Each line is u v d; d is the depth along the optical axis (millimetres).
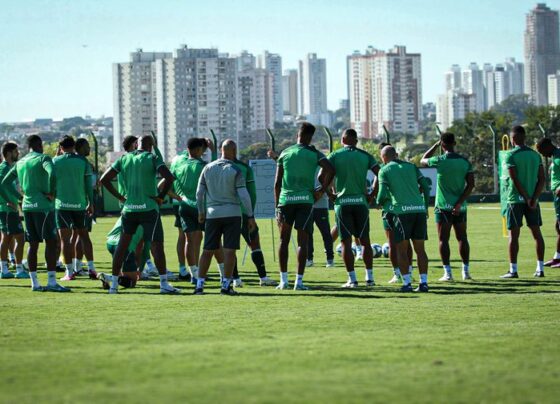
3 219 42781
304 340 23109
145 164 34438
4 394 17438
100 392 17516
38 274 45188
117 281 35125
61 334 24375
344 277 42875
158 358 20766
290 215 36156
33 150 36344
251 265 50938
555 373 19031
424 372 19156
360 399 16859
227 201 34188
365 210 37469
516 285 37031
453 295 33406
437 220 39719
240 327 25469
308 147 35844
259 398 16938
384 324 25906
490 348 21891
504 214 40812
